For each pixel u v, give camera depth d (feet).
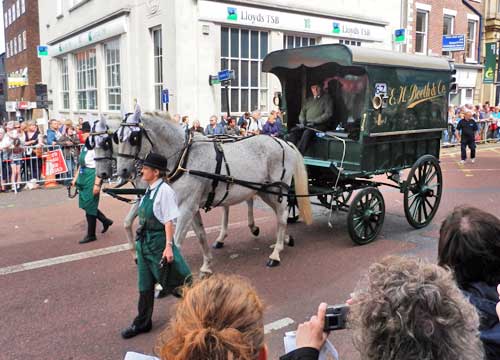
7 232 27.25
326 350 5.81
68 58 79.92
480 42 88.79
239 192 20.59
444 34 82.48
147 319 15.06
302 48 24.45
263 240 25.39
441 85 28.17
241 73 54.65
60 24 81.00
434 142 29.12
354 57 22.39
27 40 118.42
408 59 25.50
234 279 5.46
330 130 27.48
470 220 7.54
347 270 20.75
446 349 4.57
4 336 14.94
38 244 24.73
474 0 86.22
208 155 19.36
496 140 80.74
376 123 23.94
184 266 15.23
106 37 62.54
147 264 14.92
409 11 72.08
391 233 26.73
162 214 14.74
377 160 25.21
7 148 39.52
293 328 15.48
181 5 49.32
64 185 42.47
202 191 19.31
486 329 6.79
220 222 29.22
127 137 17.95
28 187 40.93
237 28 53.57
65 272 20.56
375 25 67.51
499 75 87.56
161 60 53.57
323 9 60.34
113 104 64.80
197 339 4.66
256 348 4.86
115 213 31.86
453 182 42.78
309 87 28.12
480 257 7.28
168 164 18.74
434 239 25.49
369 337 4.82
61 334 15.11
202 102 51.67
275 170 21.77
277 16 55.67
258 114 49.80
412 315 4.61
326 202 27.68
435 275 4.97
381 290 4.89
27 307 17.06
